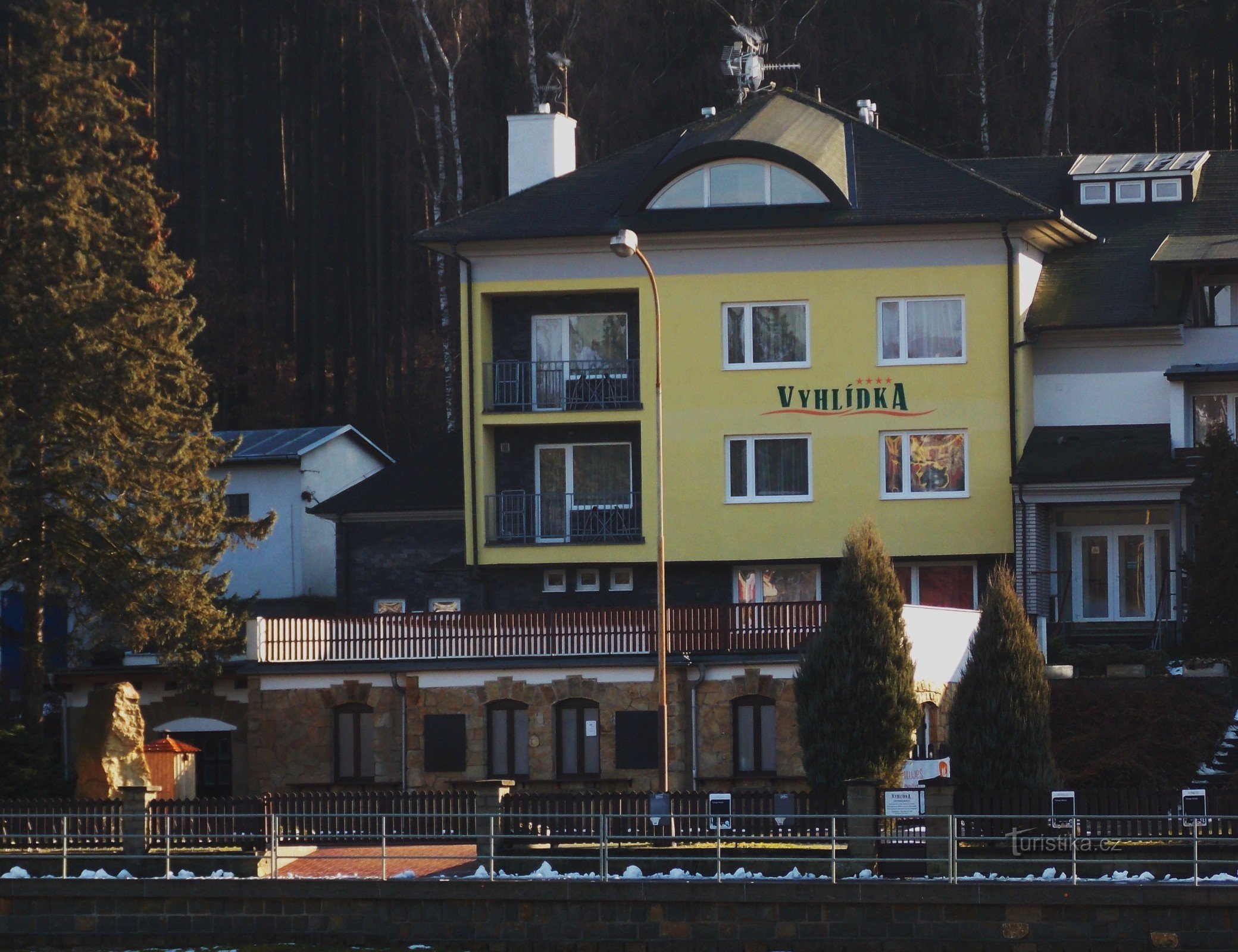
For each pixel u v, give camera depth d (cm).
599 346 15075
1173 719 11781
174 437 12912
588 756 12144
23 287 12619
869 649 10288
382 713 12394
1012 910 8525
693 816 9400
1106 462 14150
